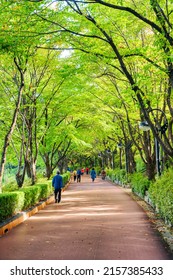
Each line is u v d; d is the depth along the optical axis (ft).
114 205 62.59
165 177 50.19
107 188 113.91
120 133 112.16
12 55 41.29
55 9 41.60
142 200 69.46
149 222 42.65
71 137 92.84
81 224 41.75
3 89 66.59
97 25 38.60
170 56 34.17
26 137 81.61
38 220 45.29
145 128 48.55
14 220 40.29
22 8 35.53
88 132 117.08
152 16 39.83
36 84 66.33
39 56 61.62
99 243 30.96
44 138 90.27
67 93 77.51
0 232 34.68
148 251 27.81
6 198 40.06
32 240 32.50
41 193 65.57
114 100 76.89
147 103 44.52
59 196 68.69
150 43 55.42
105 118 92.79
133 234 35.06
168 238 31.99
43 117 83.61
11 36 35.76
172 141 58.65
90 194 89.15
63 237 33.83
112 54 42.80
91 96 78.69
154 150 71.92
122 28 49.29
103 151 197.98
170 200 37.14
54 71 62.75
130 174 111.14
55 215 50.14
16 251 28.17
